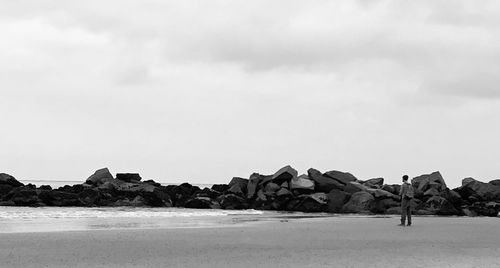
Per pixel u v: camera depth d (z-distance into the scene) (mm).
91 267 11930
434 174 57469
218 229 23438
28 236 18500
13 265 12016
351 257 13984
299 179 54375
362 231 23312
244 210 49906
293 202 50750
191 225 26953
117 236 19188
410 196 27719
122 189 56000
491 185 58344
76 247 15531
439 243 18062
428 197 52125
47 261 12703
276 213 44969
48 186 58906
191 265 12398
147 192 54750
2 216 32688
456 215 49031
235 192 55625
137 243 16891
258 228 24391
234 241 18047
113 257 13578
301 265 12523
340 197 50062
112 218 32625
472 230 24875
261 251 15195
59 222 28234
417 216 44844
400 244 17562
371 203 48688
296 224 28078
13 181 57406
